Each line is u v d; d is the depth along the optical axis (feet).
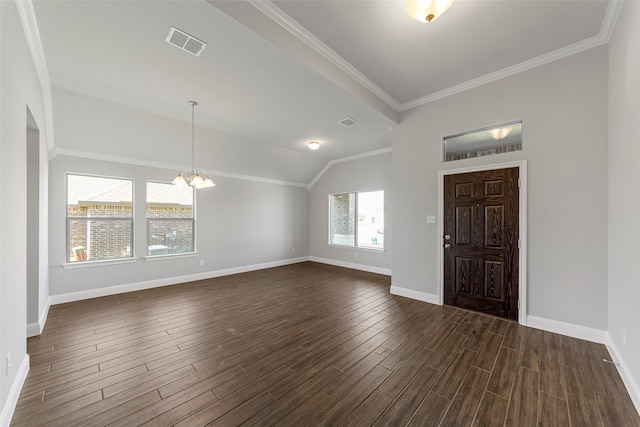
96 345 8.28
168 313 11.09
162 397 5.90
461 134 11.51
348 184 21.04
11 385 5.44
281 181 22.22
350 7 6.97
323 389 6.19
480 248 10.89
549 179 9.30
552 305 9.23
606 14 7.30
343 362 7.34
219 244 18.20
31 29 6.40
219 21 6.38
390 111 12.71
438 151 12.03
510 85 10.07
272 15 7.09
